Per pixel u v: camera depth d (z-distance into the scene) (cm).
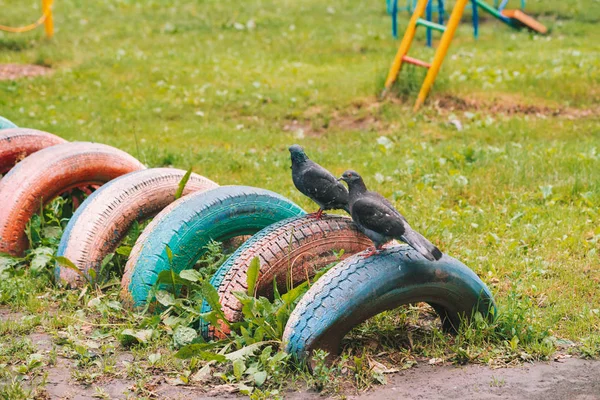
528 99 1365
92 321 604
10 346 553
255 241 579
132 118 1398
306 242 581
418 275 518
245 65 1769
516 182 957
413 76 1408
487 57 1742
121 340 561
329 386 489
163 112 1425
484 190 933
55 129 1275
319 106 1414
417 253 526
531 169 992
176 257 610
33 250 712
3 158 806
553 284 661
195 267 661
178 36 2109
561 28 2198
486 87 1412
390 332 559
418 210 868
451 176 981
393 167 1048
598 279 673
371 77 1540
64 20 2302
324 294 503
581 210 849
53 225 762
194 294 611
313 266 583
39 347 559
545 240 762
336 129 1323
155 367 524
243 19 2319
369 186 964
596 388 486
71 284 659
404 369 518
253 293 551
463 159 1053
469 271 546
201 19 2328
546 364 523
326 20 2325
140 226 705
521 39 2034
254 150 1202
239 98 1486
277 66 1761
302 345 496
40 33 2048
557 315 594
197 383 503
